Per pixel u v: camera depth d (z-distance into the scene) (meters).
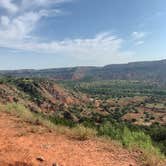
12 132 8.54
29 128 9.30
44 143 7.71
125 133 9.54
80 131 9.16
